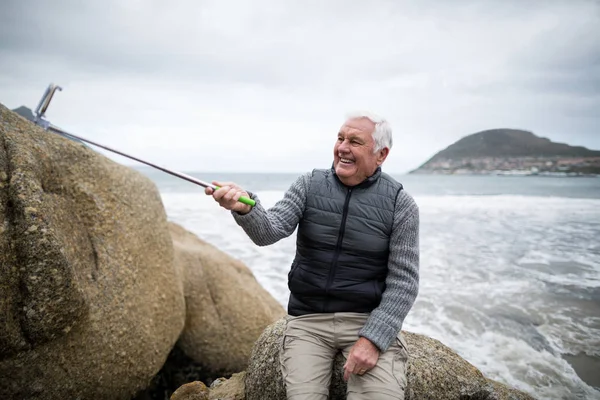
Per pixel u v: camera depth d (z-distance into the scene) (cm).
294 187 230
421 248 1020
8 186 242
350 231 214
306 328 222
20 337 243
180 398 288
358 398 197
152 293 361
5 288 234
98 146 247
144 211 380
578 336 543
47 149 300
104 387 303
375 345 198
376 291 216
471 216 1605
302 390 202
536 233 1229
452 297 675
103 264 317
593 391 426
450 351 281
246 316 480
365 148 212
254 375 263
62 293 250
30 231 238
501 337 540
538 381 443
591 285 733
